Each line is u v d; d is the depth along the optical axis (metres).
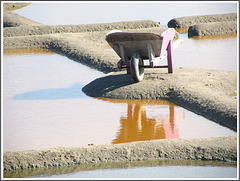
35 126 29.39
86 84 40.12
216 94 32.72
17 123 30.16
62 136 27.28
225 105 29.81
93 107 33.25
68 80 41.97
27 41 62.16
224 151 23.36
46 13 89.38
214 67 43.31
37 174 22.41
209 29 65.62
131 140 26.17
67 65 49.06
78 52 53.19
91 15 85.12
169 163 22.94
